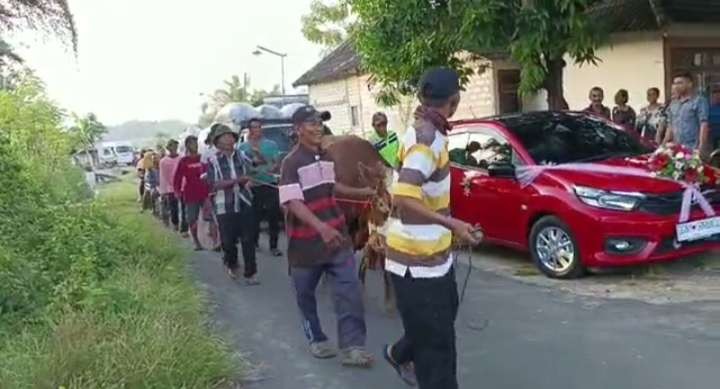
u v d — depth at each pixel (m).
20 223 9.71
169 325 6.36
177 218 15.50
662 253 8.03
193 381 5.51
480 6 10.80
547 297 7.87
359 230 7.23
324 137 7.25
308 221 6.05
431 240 4.38
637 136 9.72
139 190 22.64
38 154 15.64
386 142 8.62
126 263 9.65
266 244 12.66
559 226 8.55
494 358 6.14
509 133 9.48
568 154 9.23
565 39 10.75
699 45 14.87
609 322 6.84
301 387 5.73
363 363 6.07
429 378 4.46
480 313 7.44
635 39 15.05
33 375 5.36
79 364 5.46
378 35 13.09
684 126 9.93
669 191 8.09
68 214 10.88
